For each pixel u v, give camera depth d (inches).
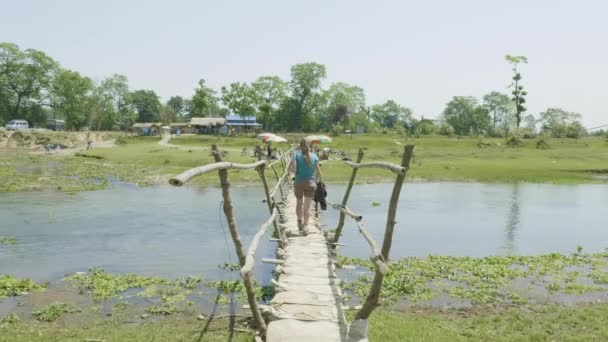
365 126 5772.6
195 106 4911.4
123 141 3447.3
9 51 4124.0
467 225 857.5
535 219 922.7
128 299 438.6
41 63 4276.6
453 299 447.2
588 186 1485.0
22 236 717.3
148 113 6304.1
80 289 467.2
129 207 994.7
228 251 637.3
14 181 1366.9
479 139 3634.4
